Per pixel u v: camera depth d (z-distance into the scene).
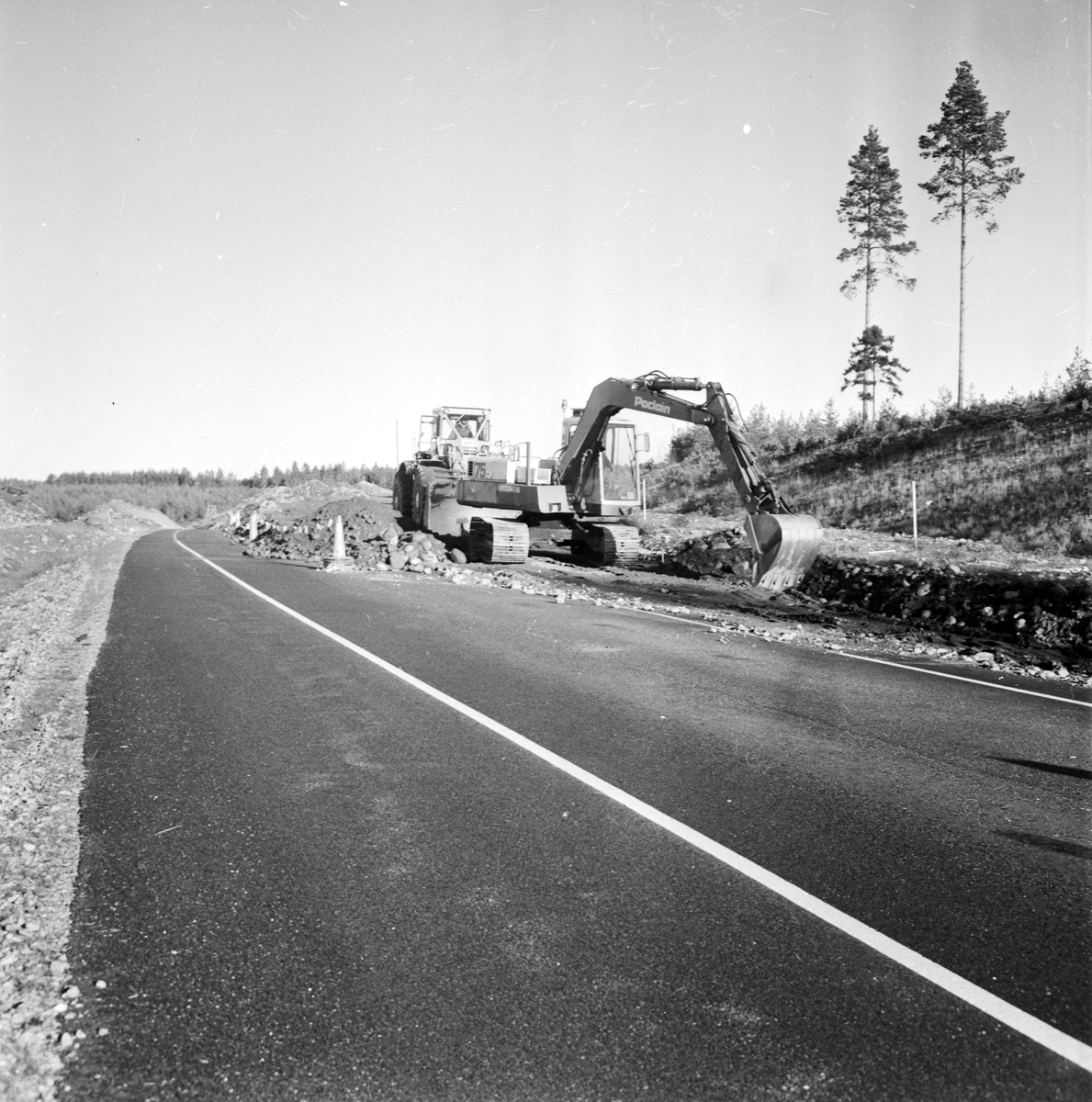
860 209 40.50
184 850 4.20
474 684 7.63
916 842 4.41
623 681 7.85
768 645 10.06
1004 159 32.22
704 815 4.72
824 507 31.95
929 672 8.68
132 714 6.57
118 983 3.08
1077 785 5.29
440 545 21.25
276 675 7.91
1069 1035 2.84
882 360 41.62
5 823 4.46
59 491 68.88
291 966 3.20
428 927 3.49
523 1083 2.58
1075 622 11.49
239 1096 2.53
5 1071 2.61
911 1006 2.99
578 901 3.72
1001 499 26.06
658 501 42.19
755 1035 2.81
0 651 8.93
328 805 4.79
